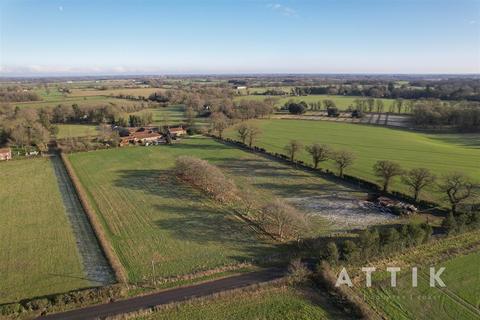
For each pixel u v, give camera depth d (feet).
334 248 154.92
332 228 198.80
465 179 240.12
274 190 262.47
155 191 259.80
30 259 166.20
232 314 127.13
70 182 281.74
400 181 275.39
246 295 137.28
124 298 136.15
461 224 185.26
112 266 158.20
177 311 128.47
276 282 144.25
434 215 214.28
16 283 147.02
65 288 143.64
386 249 162.91
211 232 193.98
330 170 312.09
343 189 263.70
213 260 164.76
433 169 315.78
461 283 144.97
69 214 219.00
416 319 124.26
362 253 158.10
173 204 234.58
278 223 196.24
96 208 228.22
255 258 165.99
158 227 200.23
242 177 294.66
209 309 129.59
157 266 159.84
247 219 210.38
